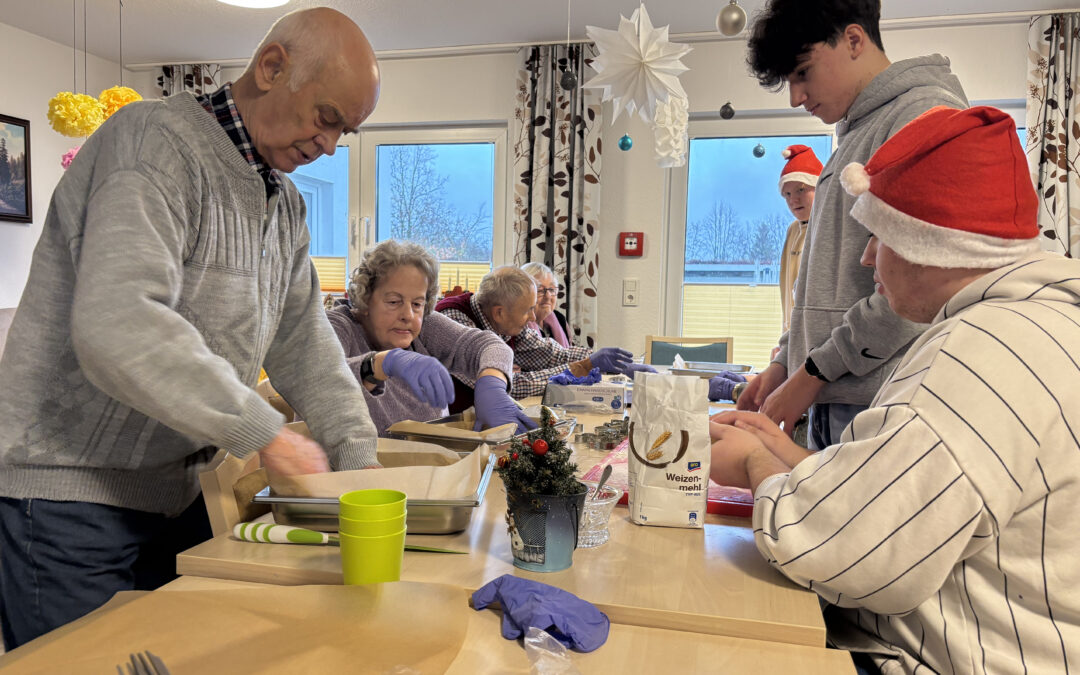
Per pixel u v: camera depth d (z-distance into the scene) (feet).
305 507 3.40
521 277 8.36
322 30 3.59
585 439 5.47
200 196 3.54
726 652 2.43
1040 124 12.58
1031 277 2.81
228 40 14.85
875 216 3.09
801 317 5.59
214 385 3.04
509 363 6.75
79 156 3.51
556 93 14.56
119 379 2.97
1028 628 2.63
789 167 11.53
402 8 12.96
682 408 3.49
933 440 2.55
